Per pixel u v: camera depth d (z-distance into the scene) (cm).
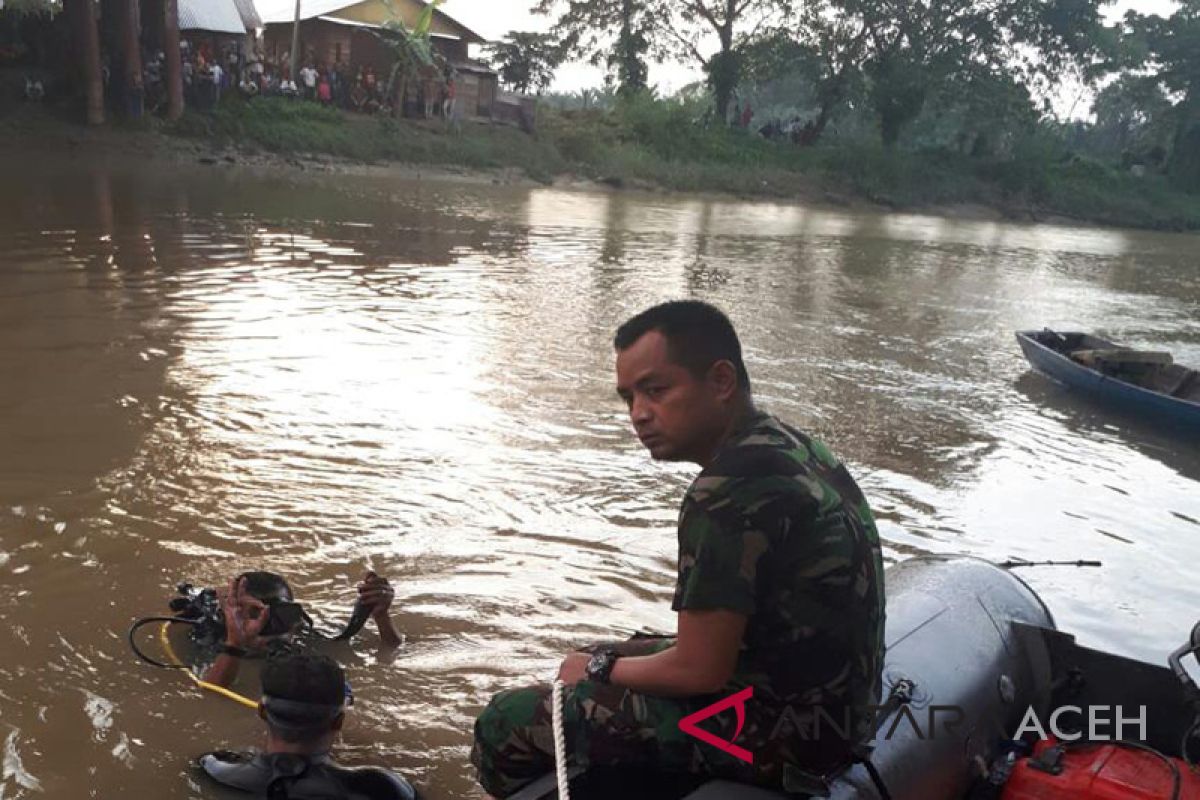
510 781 321
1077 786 330
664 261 1983
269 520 639
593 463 781
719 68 4959
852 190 4559
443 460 763
